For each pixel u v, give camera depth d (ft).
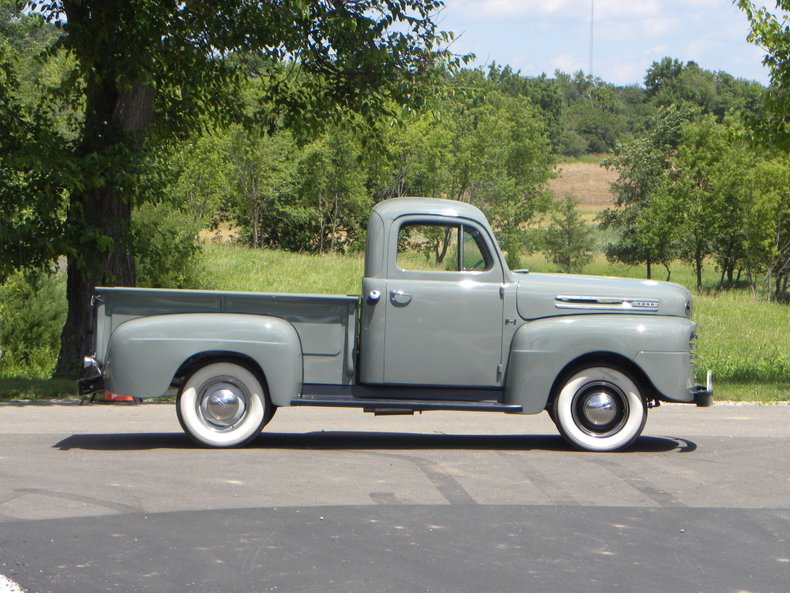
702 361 68.03
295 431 34.58
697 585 17.38
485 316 30.14
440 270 30.19
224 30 52.85
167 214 91.50
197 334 29.12
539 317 30.32
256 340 29.19
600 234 276.00
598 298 30.60
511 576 17.75
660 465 28.40
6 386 47.91
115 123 52.49
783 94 53.16
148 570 17.88
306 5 51.16
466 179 187.52
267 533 20.45
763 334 91.86
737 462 29.07
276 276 115.96
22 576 17.47
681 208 180.75
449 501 23.53
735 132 56.90
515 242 205.67
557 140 466.29
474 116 191.11
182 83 57.88
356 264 129.39
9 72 54.80
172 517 21.67
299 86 60.70
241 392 29.81
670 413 41.88
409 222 30.19
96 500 23.12
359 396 30.04
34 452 29.12
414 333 29.96
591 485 25.59
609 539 20.40
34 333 78.64
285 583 17.20
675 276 227.40
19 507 22.39
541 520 21.86
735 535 20.86
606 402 30.30
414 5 53.78
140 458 28.19
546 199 218.59
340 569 18.04
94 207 53.52
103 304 29.73
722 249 177.06
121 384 28.94
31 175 50.60
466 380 30.14
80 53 51.29
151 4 49.88
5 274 51.21
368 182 171.32
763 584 17.51
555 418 30.71
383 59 52.29
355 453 29.66
